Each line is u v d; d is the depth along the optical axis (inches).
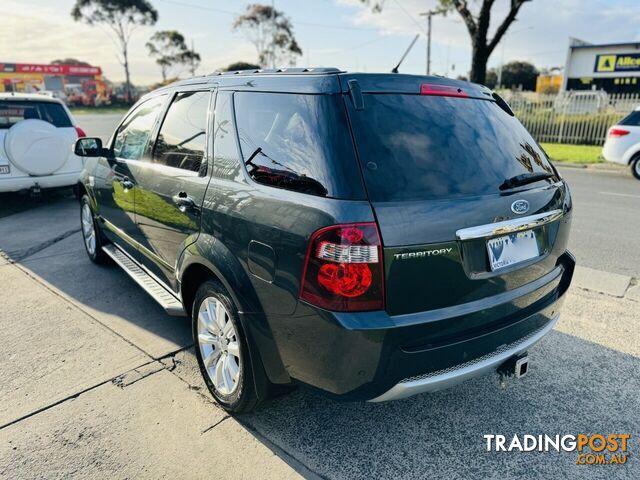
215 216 106.0
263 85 105.3
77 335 147.3
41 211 308.2
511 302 97.1
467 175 92.9
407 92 96.3
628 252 222.8
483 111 106.0
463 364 91.9
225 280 100.7
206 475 94.7
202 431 106.4
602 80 1035.3
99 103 2245.3
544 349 139.6
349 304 81.6
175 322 155.9
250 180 100.4
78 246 234.1
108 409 113.3
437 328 87.0
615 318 157.1
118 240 175.9
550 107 753.6
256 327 96.0
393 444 103.8
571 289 179.5
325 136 87.3
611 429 108.3
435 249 84.9
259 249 93.4
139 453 99.9
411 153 89.2
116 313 161.9
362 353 82.5
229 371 110.0
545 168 111.8
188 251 114.6
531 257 102.3
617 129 451.5
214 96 119.6
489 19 657.0
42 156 293.6
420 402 118.0
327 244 81.6
